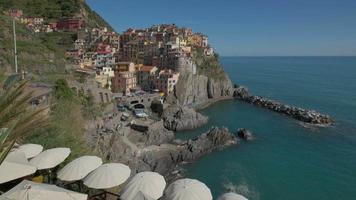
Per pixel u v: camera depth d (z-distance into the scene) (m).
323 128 86.50
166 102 112.12
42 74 62.94
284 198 46.66
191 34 182.75
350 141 74.31
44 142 19.09
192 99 124.44
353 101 132.62
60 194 10.12
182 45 150.62
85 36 154.88
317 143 72.62
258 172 55.53
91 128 54.09
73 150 20.62
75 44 140.88
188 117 89.12
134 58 147.50
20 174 11.85
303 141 74.00
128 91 110.75
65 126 25.20
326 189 49.88
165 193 11.84
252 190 48.81
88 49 143.50
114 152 52.12
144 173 13.02
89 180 13.06
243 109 115.94
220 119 98.44
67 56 106.75
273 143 72.00
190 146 63.50
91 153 23.25
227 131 71.38
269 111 112.00
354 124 91.56
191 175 54.19
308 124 91.25
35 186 10.28
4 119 9.10
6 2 165.75
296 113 100.50
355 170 57.28
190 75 124.75
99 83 87.56
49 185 10.88
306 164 59.72
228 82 146.00
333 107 119.62
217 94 138.00
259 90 168.00
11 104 9.46
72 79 68.88
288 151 66.75
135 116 85.38
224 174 54.41
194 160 61.00
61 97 38.22
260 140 74.00
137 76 123.62
